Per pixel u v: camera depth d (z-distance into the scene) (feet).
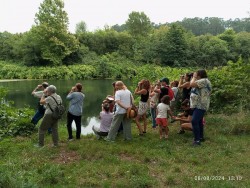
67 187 18.84
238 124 31.01
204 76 26.30
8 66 169.48
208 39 210.59
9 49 192.65
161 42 185.78
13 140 32.04
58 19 187.01
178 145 27.32
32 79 158.71
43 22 185.16
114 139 29.84
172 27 192.95
